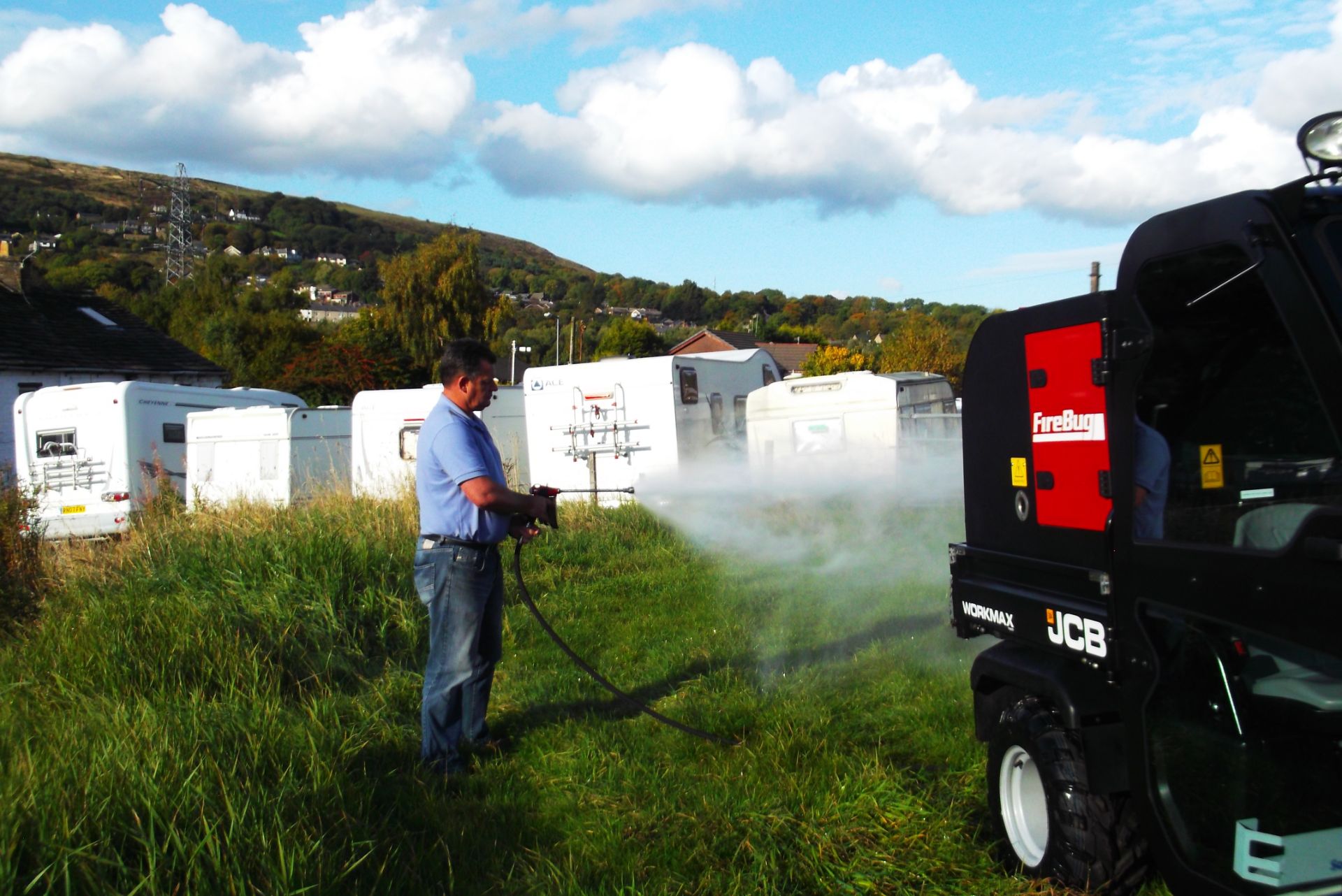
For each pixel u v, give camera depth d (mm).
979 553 4055
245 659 6043
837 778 4461
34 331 29781
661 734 5309
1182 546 2873
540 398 16219
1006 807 3812
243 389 22562
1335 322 2410
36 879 3164
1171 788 3070
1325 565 2436
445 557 5004
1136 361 3008
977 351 4039
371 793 4395
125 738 4277
